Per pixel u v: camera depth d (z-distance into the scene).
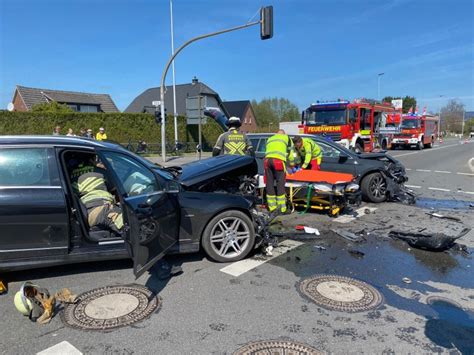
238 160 5.41
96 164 4.50
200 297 3.61
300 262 4.55
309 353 2.74
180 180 4.66
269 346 2.82
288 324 3.13
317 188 6.75
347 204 6.87
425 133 30.36
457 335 2.99
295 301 3.54
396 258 4.71
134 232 3.18
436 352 2.77
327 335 2.97
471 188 10.38
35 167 3.67
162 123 19.12
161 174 4.59
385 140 21.11
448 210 7.51
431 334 3.00
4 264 3.58
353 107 16.34
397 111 23.20
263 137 9.02
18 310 3.27
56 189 3.66
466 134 91.12
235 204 4.50
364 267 4.41
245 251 4.61
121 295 3.64
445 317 3.27
